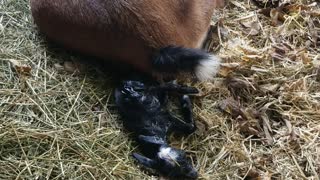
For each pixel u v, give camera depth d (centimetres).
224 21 215
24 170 156
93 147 165
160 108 172
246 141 176
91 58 189
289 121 182
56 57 190
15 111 171
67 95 178
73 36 184
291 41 213
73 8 179
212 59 171
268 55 201
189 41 184
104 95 180
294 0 229
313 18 222
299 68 198
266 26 217
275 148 174
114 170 160
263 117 182
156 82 181
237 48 203
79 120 171
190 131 172
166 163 161
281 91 190
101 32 177
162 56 171
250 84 189
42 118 170
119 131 170
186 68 170
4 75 181
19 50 189
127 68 184
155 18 175
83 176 157
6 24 197
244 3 225
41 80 181
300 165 171
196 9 184
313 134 178
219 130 176
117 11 175
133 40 175
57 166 158
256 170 166
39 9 186
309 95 191
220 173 164
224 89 187
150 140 165
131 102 169
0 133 163
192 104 181
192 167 163
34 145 162
